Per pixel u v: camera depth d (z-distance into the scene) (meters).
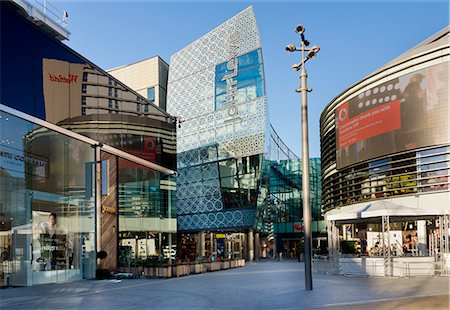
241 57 56.66
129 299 13.34
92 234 23.27
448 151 30.36
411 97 32.66
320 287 15.62
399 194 33.19
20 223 18.45
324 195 47.12
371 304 11.09
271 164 66.94
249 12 56.75
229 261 31.14
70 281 20.78
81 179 22.80
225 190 55.03
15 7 27.41
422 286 15.46
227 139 55.75
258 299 12.77
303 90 15.54
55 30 31.19
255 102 54.16
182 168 59.50
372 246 36.16
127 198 27.09
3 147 17.69
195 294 14.36
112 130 25.61
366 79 36.66
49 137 20.55
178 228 58.41
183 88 62.00
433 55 31.62
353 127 38.06
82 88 23.02
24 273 18.39
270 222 64.56
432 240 28.80
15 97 18.36
